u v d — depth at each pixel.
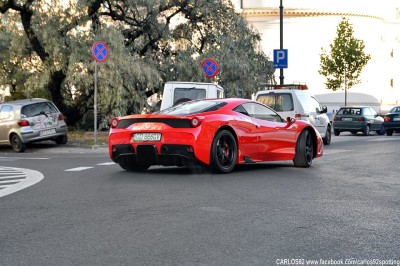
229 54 29.38
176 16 30.91
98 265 4.69
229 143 11.12
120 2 28.39
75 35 25.83
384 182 9.73
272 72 31.92
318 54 54.22
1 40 27.94
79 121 29.80
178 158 10.60
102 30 25.28
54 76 26.66
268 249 5.11
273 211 6.93
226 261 4.75
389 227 5.99
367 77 57.19
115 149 11.18
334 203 7.51
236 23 30.77
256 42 31.78
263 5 53.41
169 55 29.70
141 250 5.14
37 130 21.36
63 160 16.34
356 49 50.16
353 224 6.15
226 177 10.47
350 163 13.30
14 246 5.38
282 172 11.38
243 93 30.47
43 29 25.03
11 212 7.19
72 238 5.65
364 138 28.41
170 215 6.73
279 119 12.35
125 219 6.54
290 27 53.59
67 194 8.66
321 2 54.19
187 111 11.08
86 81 24.70
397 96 63.75
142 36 29.67
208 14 29.86
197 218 6.53
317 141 12.83
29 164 14.95
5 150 22.28
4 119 21.41
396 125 33.53
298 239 5.48
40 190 9.21
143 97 26.47
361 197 8.04
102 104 25.59
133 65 25.00
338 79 50.97
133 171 11.85
